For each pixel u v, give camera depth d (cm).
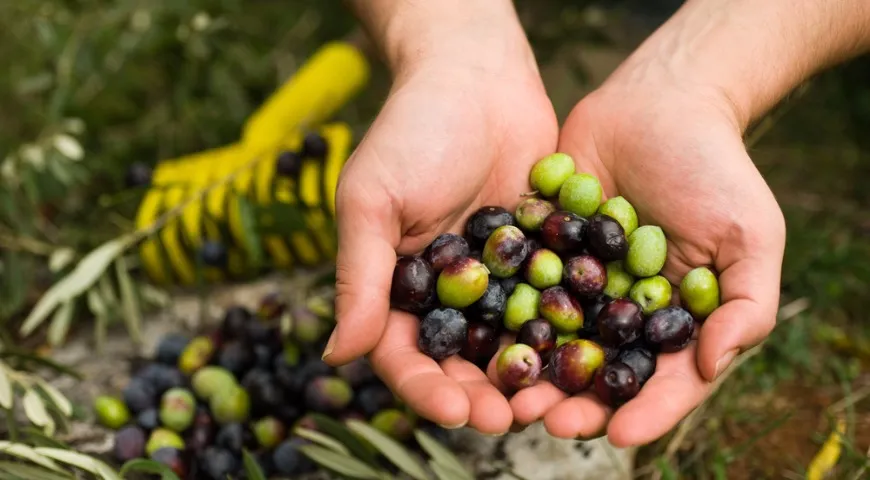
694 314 68
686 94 72
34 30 105
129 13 103
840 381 85
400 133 70
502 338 70
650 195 71
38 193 96
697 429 81
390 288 67
